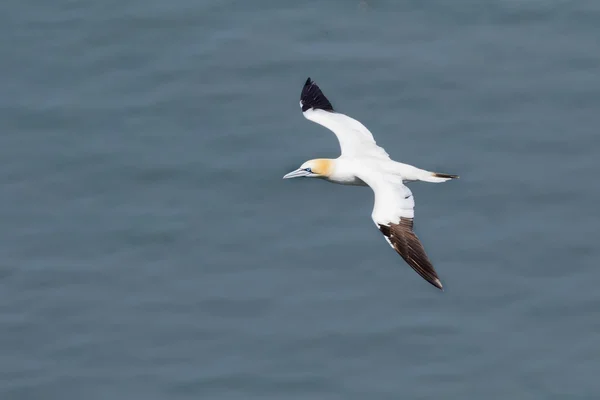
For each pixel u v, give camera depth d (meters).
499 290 37.56
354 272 38.00
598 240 38.62
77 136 42.59
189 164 41.25
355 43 45.38
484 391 35.28
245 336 36.69
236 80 44.12
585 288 37.53
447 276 37.81
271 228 39.28
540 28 46.12
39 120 43.22
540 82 43.84
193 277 38.25
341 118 30.25
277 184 40.34
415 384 35.44
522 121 42.47
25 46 46.09
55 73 45.06
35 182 41.34
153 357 36.47
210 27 46.38
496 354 36.12
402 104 43.09
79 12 47.25
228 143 41.78
